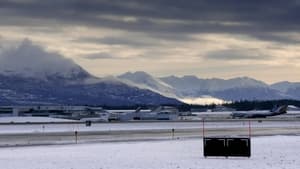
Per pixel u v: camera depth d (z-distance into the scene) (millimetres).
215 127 131750
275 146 66188
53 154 55000
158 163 44594
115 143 74500
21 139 82438
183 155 53562
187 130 114500
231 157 50531
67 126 133875
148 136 92375
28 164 43781
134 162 45438
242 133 103250
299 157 50656
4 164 43875
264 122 172500
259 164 43906
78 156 52062
